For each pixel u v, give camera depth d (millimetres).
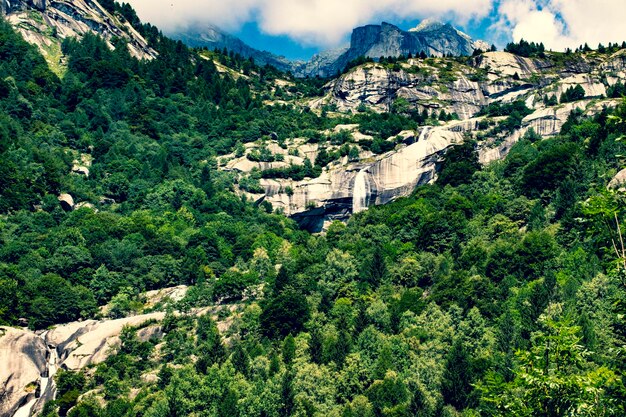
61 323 150375
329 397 106062
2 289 146750
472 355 109062
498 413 47312
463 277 132125
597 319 104312
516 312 117062
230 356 121812
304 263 160500
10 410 127500
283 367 113312
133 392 122812
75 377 128125
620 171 154000
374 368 109688
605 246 47500
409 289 141125
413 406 96875
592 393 43875
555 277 122312
